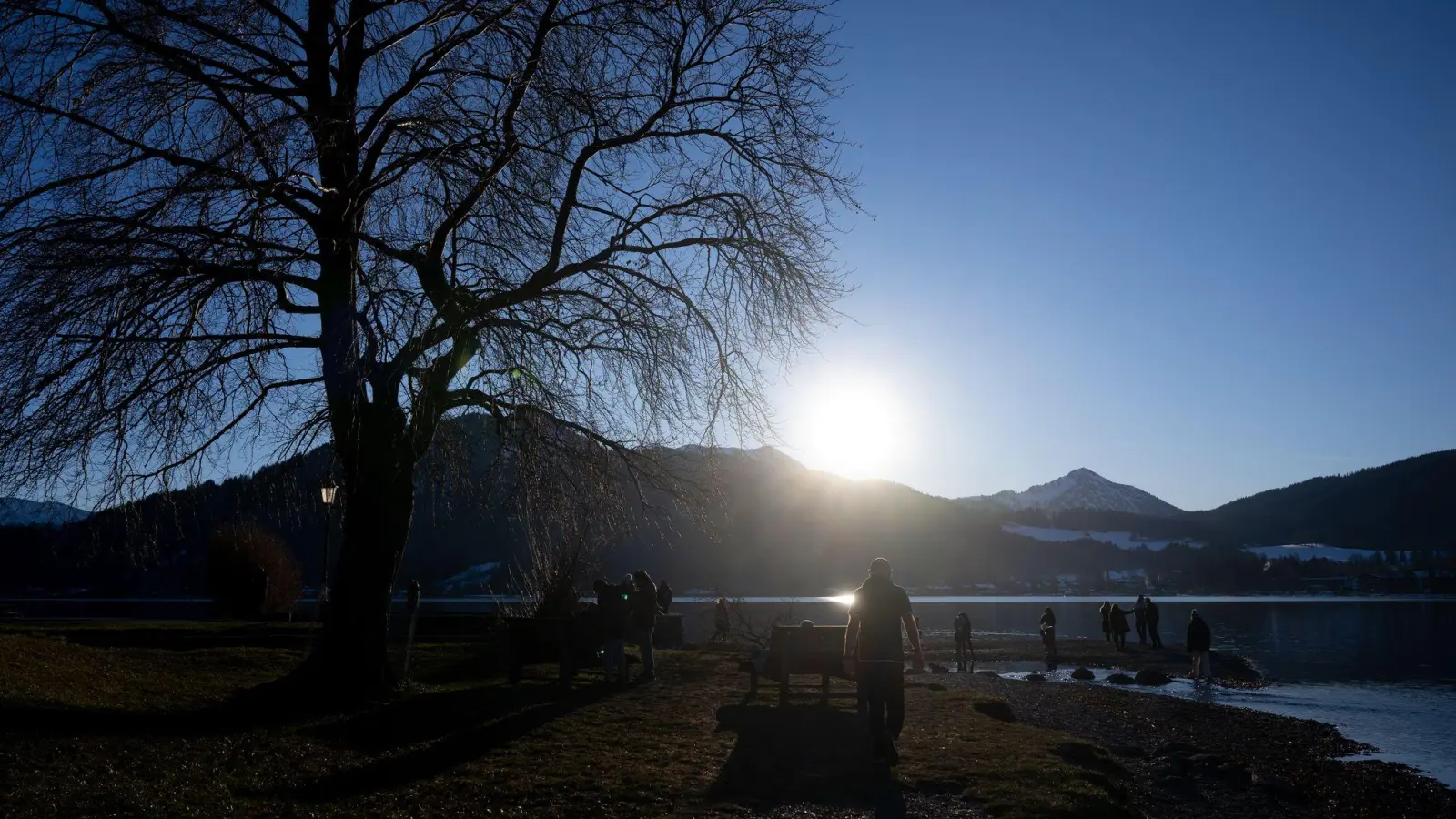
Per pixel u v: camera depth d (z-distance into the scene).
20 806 6.30
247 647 18.64
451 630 22.84
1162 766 11.75
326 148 10.65
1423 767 14.24
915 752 9.67
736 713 12.03
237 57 11.88
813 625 13.10
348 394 11.41
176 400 10.52
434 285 12.23
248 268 10.83
